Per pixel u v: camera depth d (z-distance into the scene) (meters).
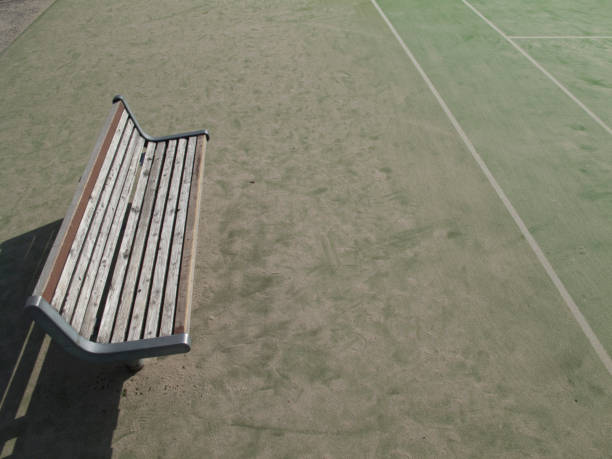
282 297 3.87
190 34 8.67
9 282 4.07
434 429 3.03
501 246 4.32
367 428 3.04
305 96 6.66
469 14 9.34
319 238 4.41
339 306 3.79
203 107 6.48
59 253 2.69
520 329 3.62
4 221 4.73
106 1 10.49
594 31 8.62
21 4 10.61
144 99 6.72
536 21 9.06
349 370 3.36
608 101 6.50
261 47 8.07
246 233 4.48
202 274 4.07
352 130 5.93
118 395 3.23
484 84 6.93
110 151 3.82
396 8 9.55
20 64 7.95
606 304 3.80
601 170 5.24
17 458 2.92
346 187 5.01
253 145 5.70
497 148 5.61
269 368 3.38
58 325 2.45
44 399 3.22
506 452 2.92
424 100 6.54
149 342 2.75
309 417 3.09
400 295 3.87
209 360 3.43
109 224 3.45
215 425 3.06
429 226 4.53
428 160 5.40
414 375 3.32
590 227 4.52
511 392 3.22
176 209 3.82
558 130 5.93
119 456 2.93
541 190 4.97
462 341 3.54
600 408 3.12
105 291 3.89
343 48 7.97
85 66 7.75
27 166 5.53
